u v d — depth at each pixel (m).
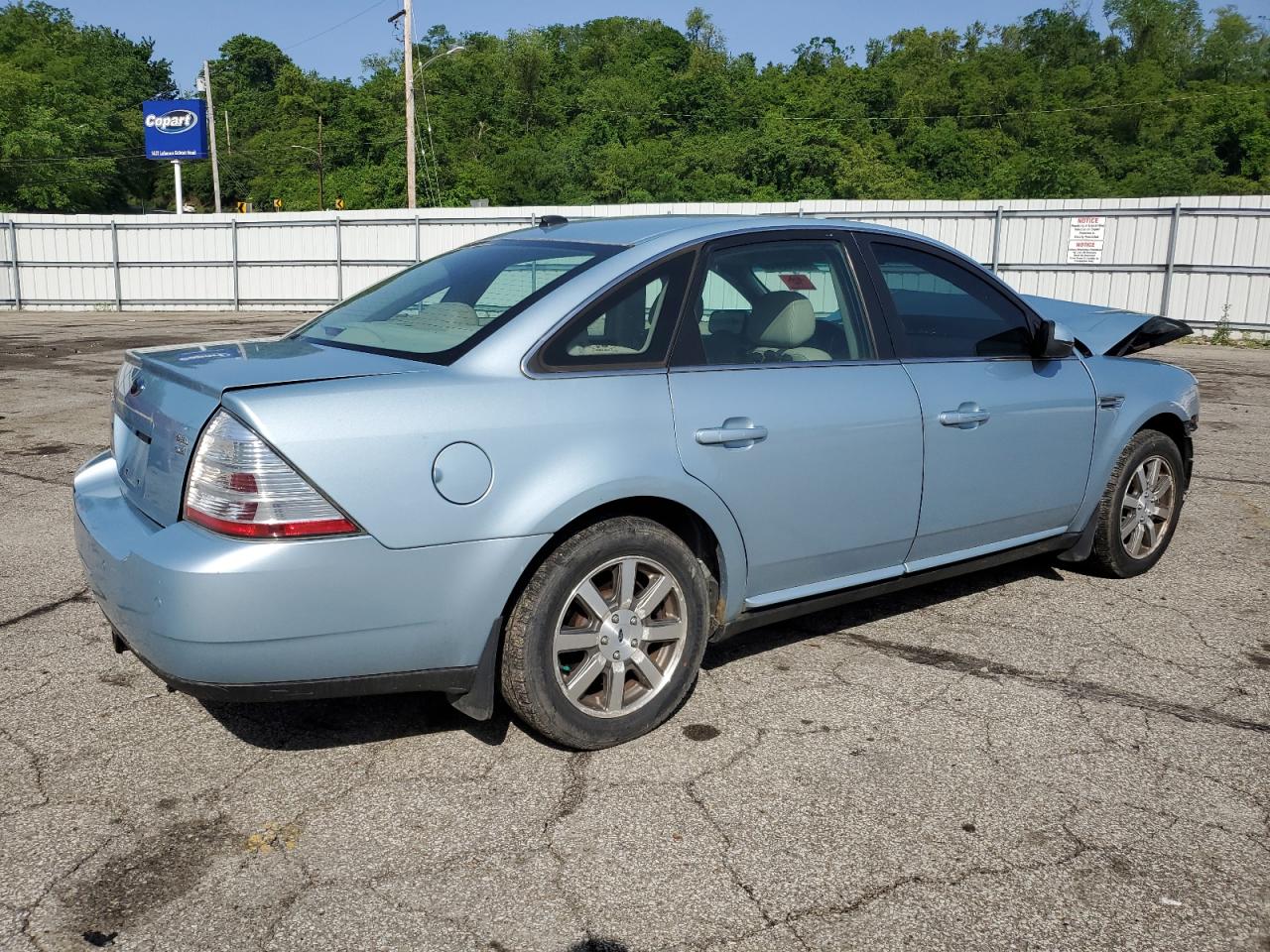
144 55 116.94
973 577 5.04
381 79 100.12
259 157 100.38
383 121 92.50
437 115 94.88
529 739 3.33
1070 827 2.85
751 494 3.39
